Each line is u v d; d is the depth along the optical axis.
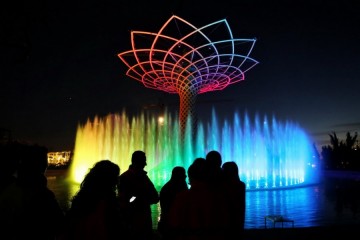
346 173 33.28
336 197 17.84
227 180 4.65
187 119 26.27
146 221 5.01
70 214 3.43
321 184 26.11
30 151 3.42
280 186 23.30
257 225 10.94
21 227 3.17
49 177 39.53
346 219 11.73
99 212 3.37
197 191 3.48
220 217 3.40
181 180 5.30
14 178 3.68
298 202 16.12
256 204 15.55
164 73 25.09
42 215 3.25
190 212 3.40
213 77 26.05
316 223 11.10
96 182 3.50
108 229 3.35
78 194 3.53
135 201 4.97
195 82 25.66
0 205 3.21
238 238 4.33
